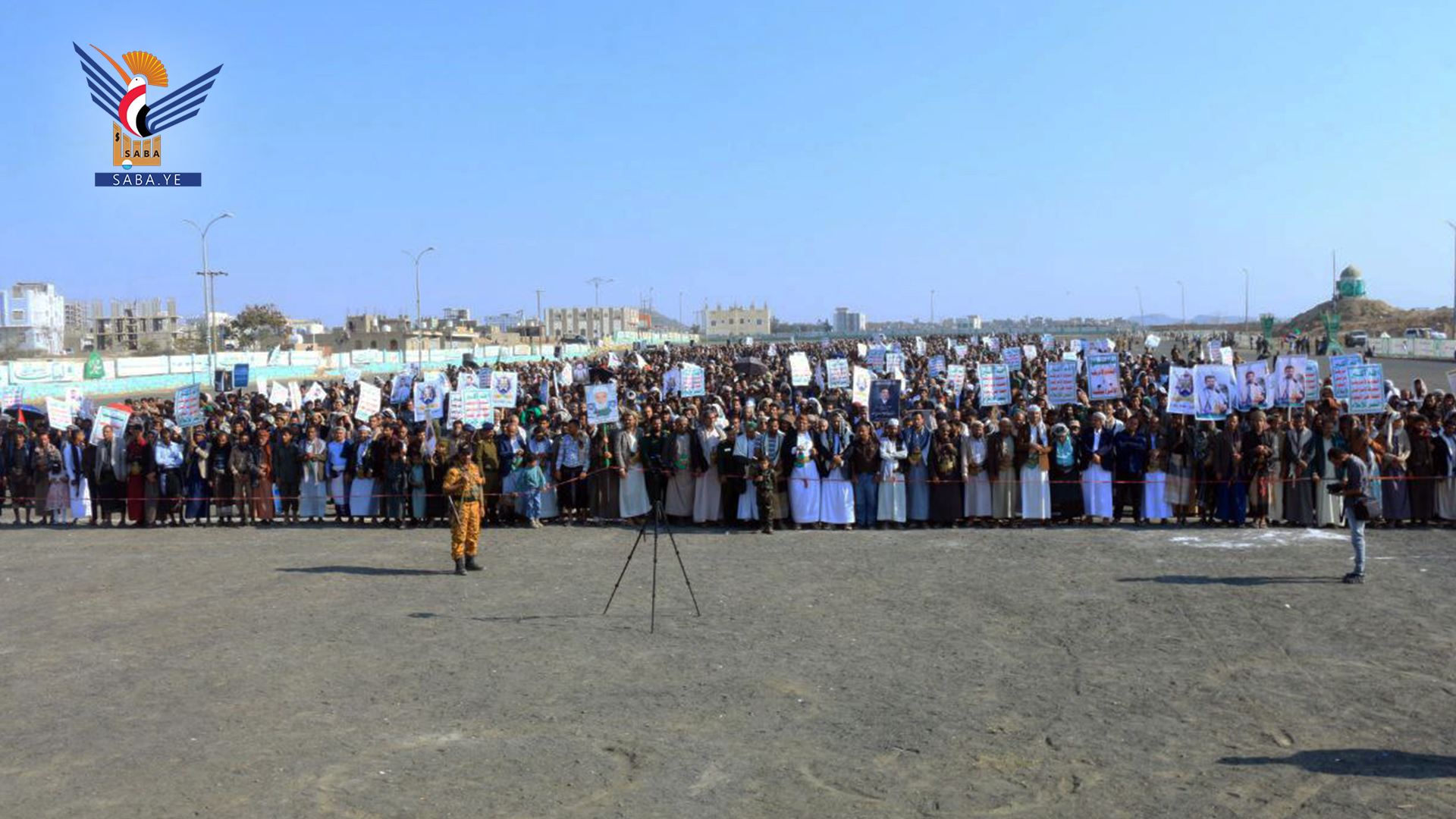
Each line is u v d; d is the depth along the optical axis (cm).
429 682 915
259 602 1248
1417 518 1647
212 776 707
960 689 882
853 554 1517
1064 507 1741
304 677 935
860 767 714
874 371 3978
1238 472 1664
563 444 1900
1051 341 7325
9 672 964
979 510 1756
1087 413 1941
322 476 1941
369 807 655
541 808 652
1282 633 1034
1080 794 664
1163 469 1712
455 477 1407
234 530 1869
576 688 896
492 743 766
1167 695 855
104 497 1962
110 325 16325
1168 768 704
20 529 1941
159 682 924
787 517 1806
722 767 716
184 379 6412
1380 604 1139
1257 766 704
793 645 1027
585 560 1505
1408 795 652
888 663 960
